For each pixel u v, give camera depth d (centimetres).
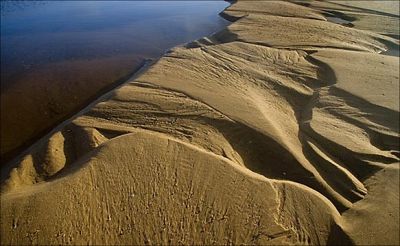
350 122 668
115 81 916
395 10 1410
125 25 1325
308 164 573
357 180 551
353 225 466
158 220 455
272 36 1092
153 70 830
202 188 498
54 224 446
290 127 661
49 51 1080
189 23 1349
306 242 446
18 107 801
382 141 629
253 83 800
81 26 1304
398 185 527
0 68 963
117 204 472
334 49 1003
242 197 489
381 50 1059
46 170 566
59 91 869
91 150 582
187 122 647
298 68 875
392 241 445
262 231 450
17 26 1280
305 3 1512
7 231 442
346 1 1530
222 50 966
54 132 656
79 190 486
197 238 439
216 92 739
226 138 622
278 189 510
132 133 590
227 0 1688
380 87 763
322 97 743
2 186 536
